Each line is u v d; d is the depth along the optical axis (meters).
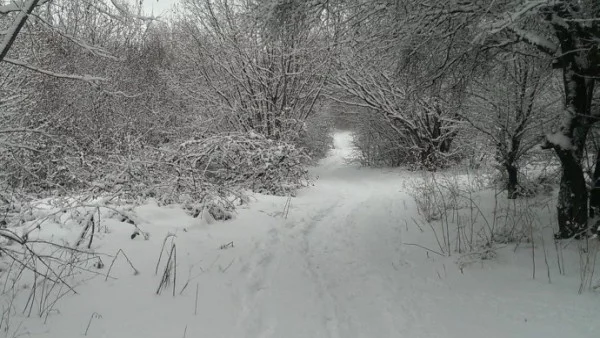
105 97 13.54
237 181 10.38
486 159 11.63
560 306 4.76
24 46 8.74
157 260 5.72
